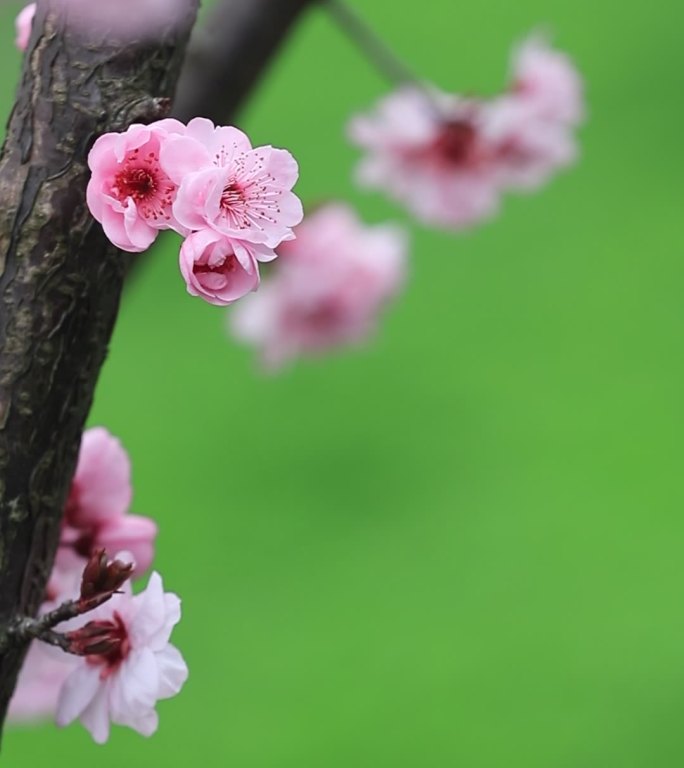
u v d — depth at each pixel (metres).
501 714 8.51
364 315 6.46
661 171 11.62
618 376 10.39
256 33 3.53
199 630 8.88
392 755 8.35
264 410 10.27
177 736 8.33
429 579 9.19
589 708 8.51
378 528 9.53
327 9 4.35
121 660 2.26
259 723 8.45
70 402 2.22
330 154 11.68
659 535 9.36
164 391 10.30
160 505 9.59
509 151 5.64
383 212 11.38
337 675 8.67
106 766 8.01
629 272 11.02
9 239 2.14
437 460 9.98
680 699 8.51
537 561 9.28
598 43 12.73
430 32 13.01
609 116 12.02
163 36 2.18
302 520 9.59
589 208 11.46
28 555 2.25
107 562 2.25
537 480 9.77
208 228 1.98
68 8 2.14
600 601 9.07
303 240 6.21
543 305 10.89
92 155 2.00
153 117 2.12
